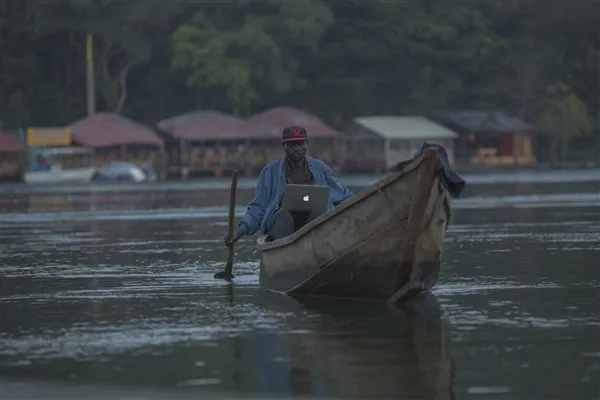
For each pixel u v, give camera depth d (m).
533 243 60.38
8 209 105.62
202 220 85.44
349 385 26.11
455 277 44.88
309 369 27.81
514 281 43.44
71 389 26.08
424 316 35.12
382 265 37.34
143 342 31.70
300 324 34.16
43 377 27.36
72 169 195.75
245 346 30.81
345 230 37.81
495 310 36.09
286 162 42.50
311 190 40.94
